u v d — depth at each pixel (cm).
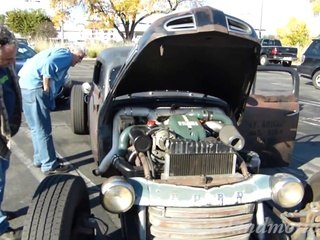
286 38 4081
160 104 381
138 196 282
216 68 350
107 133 380
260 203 304
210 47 313
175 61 332
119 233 387
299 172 566
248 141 503
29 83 493
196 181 293
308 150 683
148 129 340
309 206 325
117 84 358
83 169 557
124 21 3700
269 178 305
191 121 338
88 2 3572
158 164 314
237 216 292
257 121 501
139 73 350
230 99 397
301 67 1639
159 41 299
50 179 293
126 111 372
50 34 3941
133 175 310
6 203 443
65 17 3638
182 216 283
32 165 564
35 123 512
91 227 294
